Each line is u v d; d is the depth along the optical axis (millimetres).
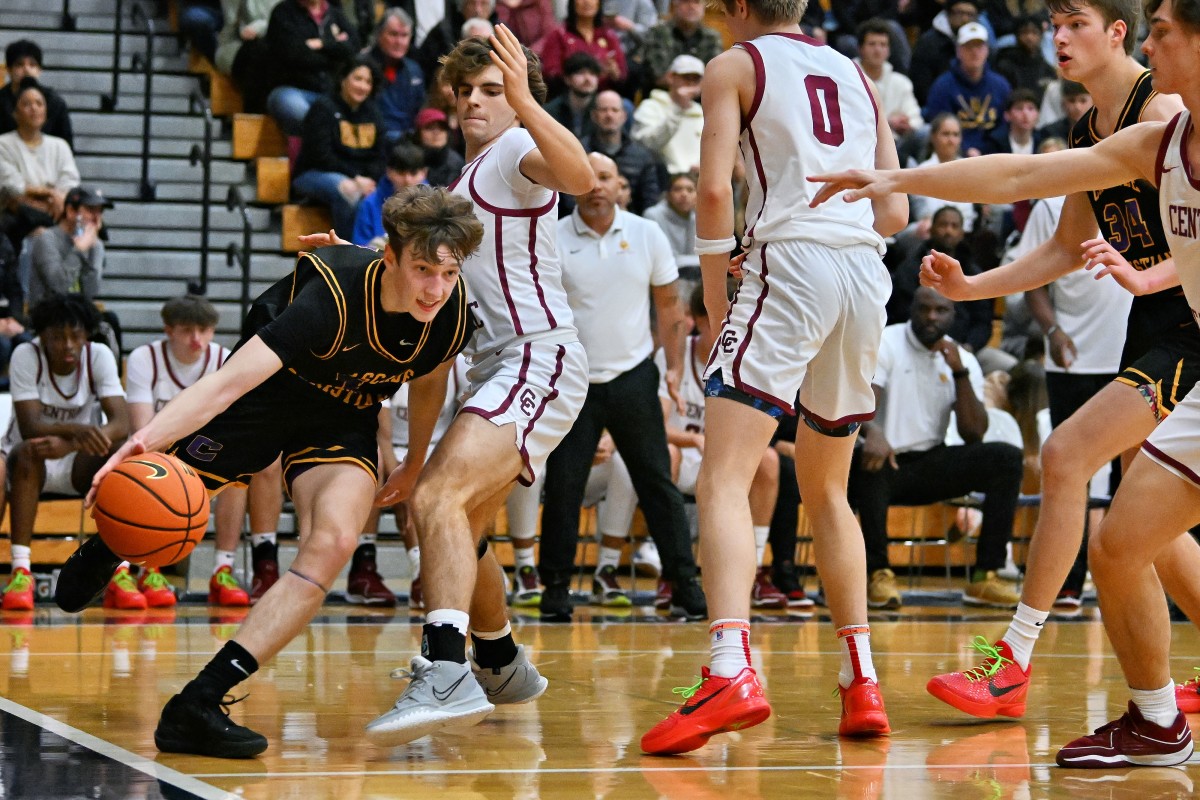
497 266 4410
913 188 3693
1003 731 4367
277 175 11922
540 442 4285
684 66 11859
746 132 4074
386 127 11891
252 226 11789
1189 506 3615
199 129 12484
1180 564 4090
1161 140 3656
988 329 10750
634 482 7977
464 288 4090
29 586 7863
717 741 4125
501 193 4410
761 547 8586
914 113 12906
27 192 10492
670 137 11922
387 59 12047
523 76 4098
